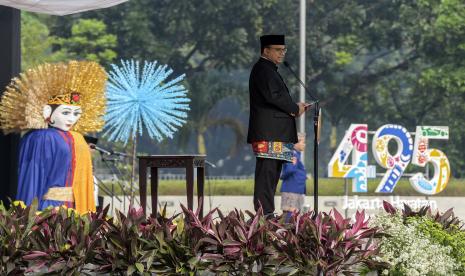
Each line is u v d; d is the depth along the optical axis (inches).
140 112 960.9
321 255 587.2
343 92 4126.5
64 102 880.3
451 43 3806.6
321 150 4874.5
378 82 4141.2
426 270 617.9
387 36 4033.0
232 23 3971.5
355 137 1593.3
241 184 2667.3
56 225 578.2
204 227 590.2
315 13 4018.2
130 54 3934.5
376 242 633.6
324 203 2348.7
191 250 574.2
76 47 3809.1
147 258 570.9
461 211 2225.6
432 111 4062.5
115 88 953.5
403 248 626.2
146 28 3890.3
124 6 3959.2
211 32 3932.1
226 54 3973.9
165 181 2810.0
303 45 2268.7
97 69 903.1
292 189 1186.0
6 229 581.0
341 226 606.2
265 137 747.4
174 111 967.0
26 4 877.2
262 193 748.6
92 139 973.2
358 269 610.5
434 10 3826.3
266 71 749.3
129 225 586.6
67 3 890.7
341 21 4008.4
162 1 3959.2
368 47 4079.7
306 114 4158.5
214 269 571.2
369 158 4168.3
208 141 5172.2
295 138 764.0
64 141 870.4
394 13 4025.6
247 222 604.7
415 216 683.4
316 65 4057.6
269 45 756.0
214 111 4950.8
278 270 587.8
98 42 3794.3
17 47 897.5
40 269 581.3
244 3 3875.5
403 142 1615.4
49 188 859.4
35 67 879.7
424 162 1644.9
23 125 874.1
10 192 885.8
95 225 589.3
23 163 863.7
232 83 4185.5
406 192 2554.1
